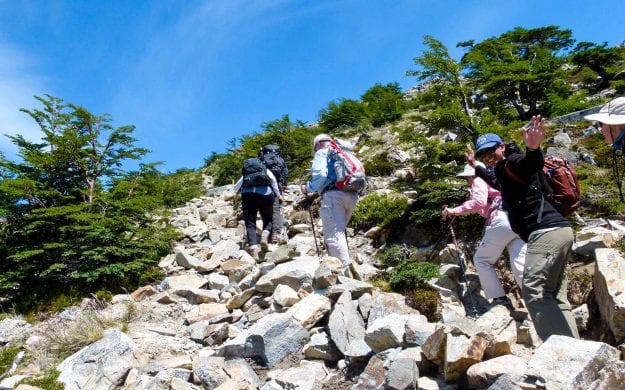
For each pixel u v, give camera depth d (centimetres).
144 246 838
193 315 609
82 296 714
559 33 3111
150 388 423
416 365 344
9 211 771
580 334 430
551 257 356
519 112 1709
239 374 423
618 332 382
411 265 561
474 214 665
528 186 370
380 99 2375
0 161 823
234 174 1909
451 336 340
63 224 795
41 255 766
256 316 564
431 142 780
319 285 539
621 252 500
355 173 594
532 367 288
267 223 855
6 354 545
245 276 712
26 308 700
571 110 1513
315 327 494
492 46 2311
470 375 318
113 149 892
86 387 451
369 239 801
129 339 499
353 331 439
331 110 2266
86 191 829
